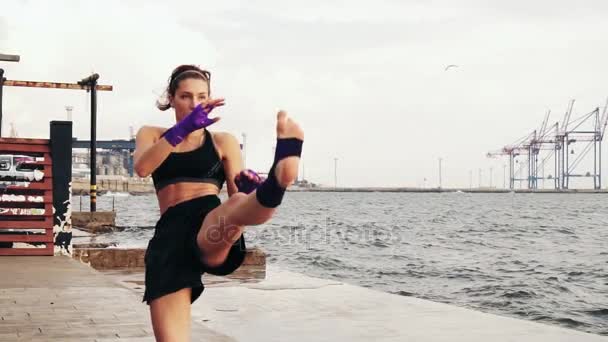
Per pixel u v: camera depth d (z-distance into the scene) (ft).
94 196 94.32
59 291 25.96
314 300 28.30
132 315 21.03
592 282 57.67
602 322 38.99
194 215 9.48
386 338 20.40
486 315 24.34
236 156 9.97
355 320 23.45
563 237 125.49
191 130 8.92
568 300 47.03
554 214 260.42
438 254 86.02
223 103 8.93
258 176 8.55
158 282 9.42
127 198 520.01
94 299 24.12
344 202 469.57
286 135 7.50
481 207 358.43
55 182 40.50
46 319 20.34
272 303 27.58
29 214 40.40
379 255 82.89
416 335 20.80
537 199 617.62
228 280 35.91
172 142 8.89
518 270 67.41
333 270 65.62
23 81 90.89
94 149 94.07
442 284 55.77
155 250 9.61
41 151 40.47
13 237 39.70
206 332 18.84
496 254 87.25
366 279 58.95
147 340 17.51
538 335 20.65
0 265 34.73
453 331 21.33
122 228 96.94
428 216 229.04
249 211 8.09
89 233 79.56
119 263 43.55
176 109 9.81
